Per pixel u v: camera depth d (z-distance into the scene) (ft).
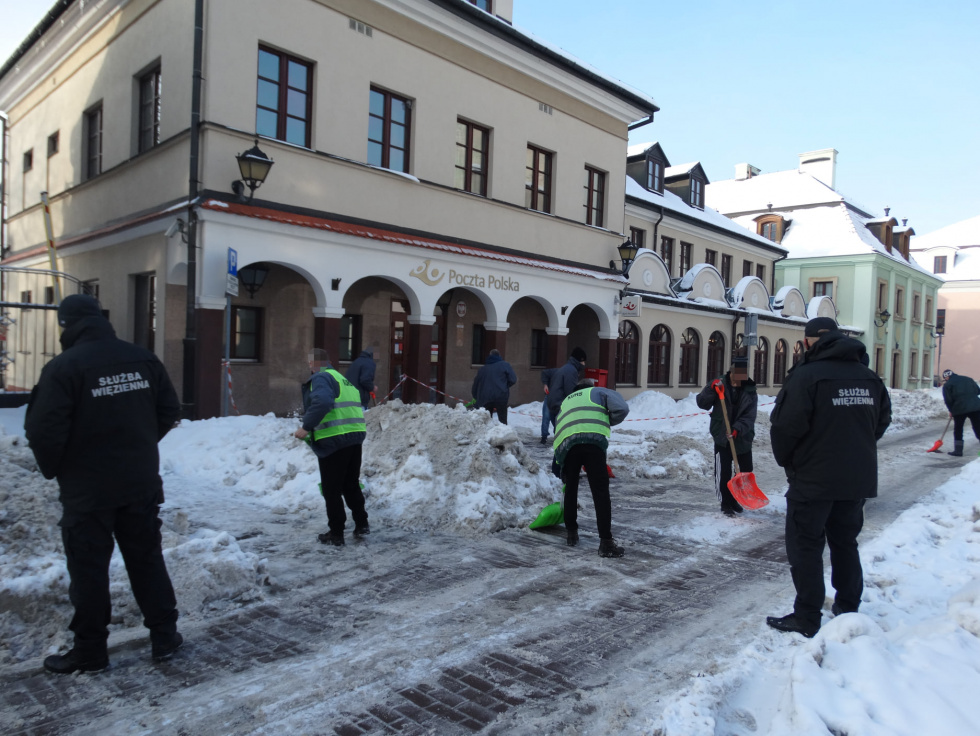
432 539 20.27
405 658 12.57
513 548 19.67
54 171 54.60
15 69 58.29
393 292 49.62
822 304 103.76
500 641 13.41
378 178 43.47
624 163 64.75
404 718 10.54
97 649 11.76
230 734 10.02
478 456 22.98
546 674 12.07
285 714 10.59
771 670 12.11
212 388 35.17
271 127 38.88
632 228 78.18
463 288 54.08
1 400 40.32
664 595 16.31
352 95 42.01
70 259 50.29
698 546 20.79
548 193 57.47
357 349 47.98
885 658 10.75
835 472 13.56
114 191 44.37
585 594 16.19
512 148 53.16
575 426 19.76
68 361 11.22
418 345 45.42
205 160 35.45
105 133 46.34
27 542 15.38
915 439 53.88
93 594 11.57
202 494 24.27
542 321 62.54
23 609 13.07
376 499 22.77
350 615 14.53
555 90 56.59
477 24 48.11
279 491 24.13
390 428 26.68
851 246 121.39
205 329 34.86
